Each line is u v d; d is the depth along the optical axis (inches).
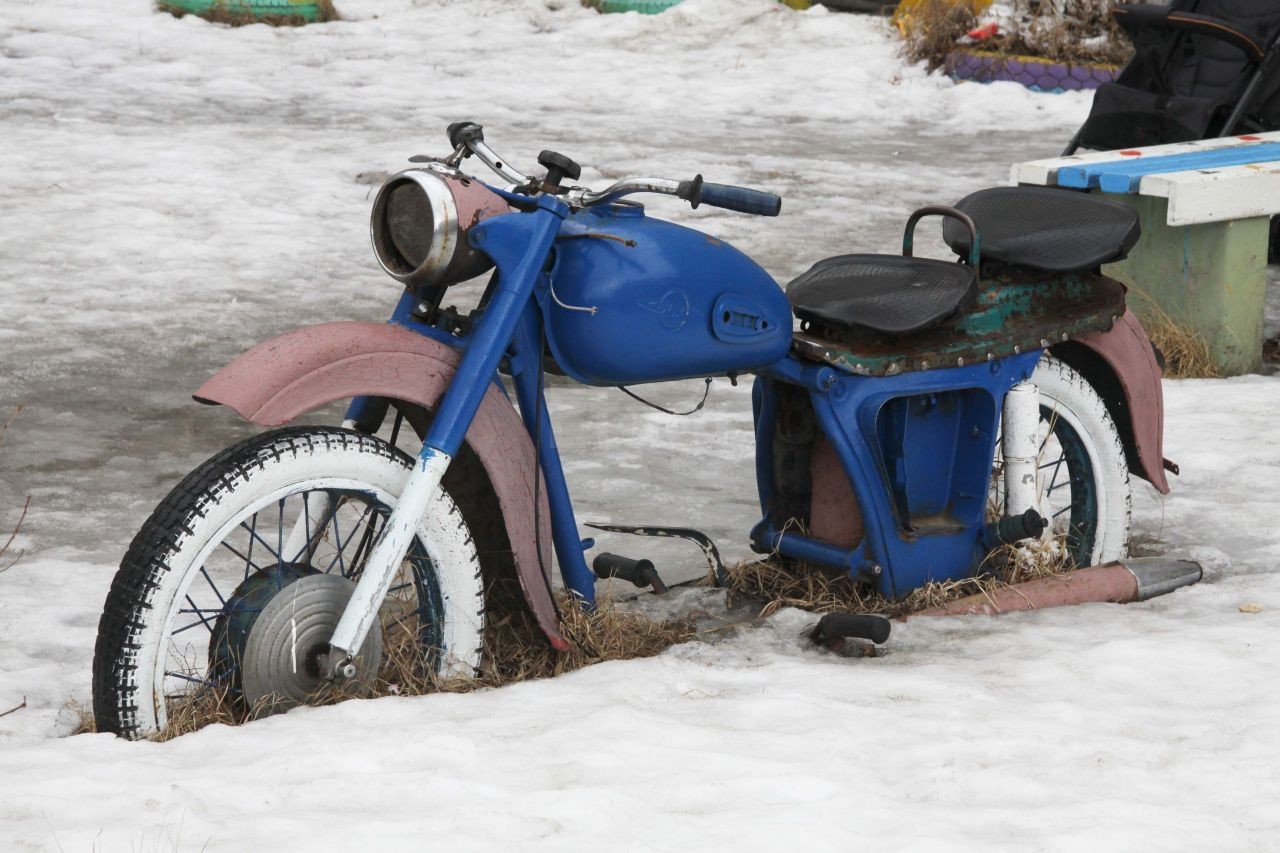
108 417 389.1
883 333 249.3
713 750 191.6
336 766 181.9
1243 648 236.2
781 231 636.7
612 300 219.3
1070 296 267.1
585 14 1275.8
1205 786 183.9
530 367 223.0
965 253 259.8
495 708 206.2
